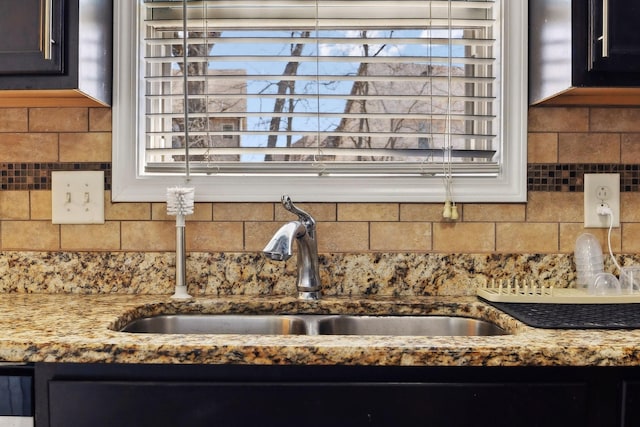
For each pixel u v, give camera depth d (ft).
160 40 4.92
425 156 4.98
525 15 4.79
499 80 4.91
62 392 2.99
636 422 2.93
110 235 4.83
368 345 2.90
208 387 2.97
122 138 4.82
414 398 2.96
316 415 2.96
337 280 4.77
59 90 4.09
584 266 4.65
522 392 2.94
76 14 4.04
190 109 5.18
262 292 4.78
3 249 4.84
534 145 4.80
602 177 4.79
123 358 2.91
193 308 4.42
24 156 4.84
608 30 3.81
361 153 4.97
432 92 5.15
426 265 4.76
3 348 2.94
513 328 3.58
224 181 4.83
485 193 4.78
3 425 3.02
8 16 3.98
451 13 5.09
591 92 4.18
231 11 5.08
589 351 2.87
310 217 4.47
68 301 4.36
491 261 4.76
